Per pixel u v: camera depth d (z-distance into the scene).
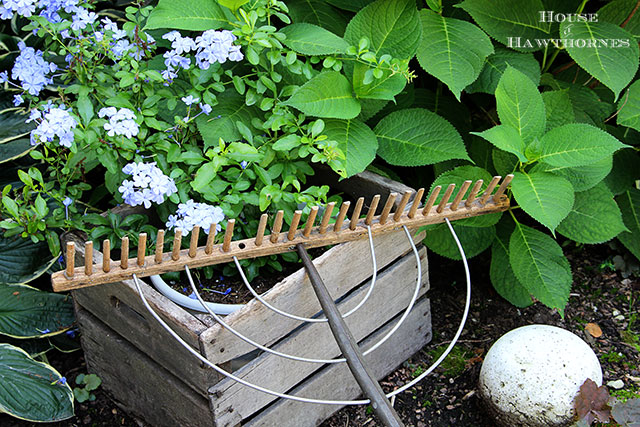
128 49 1.94
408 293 2.14
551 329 2.00
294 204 2.02
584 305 2.49
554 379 1.87
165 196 1.98
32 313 2.11
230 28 2.03
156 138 1.94
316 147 2.03
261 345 1.75
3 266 2.16
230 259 1.77
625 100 2.27
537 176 2.01
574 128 2.02
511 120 2.08
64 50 2.00
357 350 1.53
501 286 2.35
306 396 1.96
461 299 2.52
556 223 1.90
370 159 2.06
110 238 1.94
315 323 1.89
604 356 2.29
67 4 1.90
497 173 2.39
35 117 1.80
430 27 2.17
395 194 1.85
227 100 2.13
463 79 2.06
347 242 1.88
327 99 2.04
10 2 1.85
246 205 2.13
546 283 2.16
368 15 2.12
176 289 2.00
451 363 2.28
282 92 2.04
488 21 2.27
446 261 2.69
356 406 2.14
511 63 2.27
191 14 1.99
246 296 1.99
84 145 1.86
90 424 2.08
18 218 1.84
